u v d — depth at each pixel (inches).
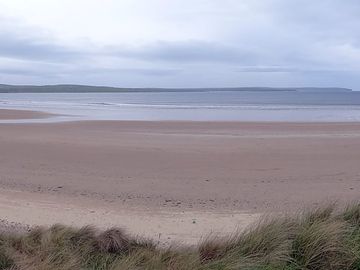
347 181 524.4
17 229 301.3
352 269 195.2
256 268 186.9
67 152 739.4
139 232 310.0
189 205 410.3
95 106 2738.7
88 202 420.2
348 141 903.7
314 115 1823.3
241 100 4050.2
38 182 514.3
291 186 497.0
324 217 238.2
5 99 4498.0
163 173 572.1
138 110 2235.5
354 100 3944.4
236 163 647.8
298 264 195.6
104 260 204.5
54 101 3838.6
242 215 369.7
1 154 717.3
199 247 215.3
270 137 971.3
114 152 741.3
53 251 209.5
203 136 984.3
